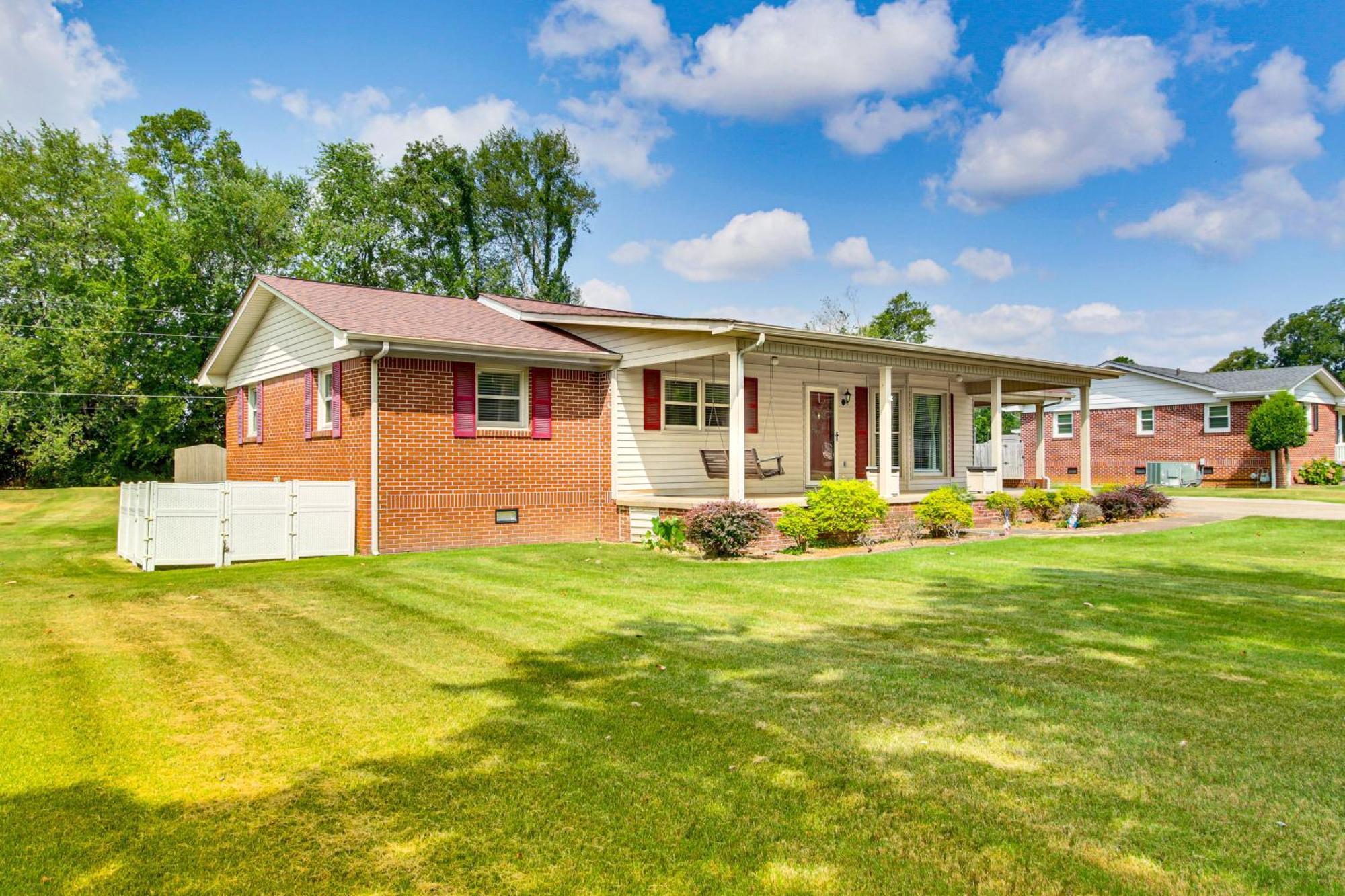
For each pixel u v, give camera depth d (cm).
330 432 1281
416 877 287
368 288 1552
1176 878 282
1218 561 1055
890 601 780
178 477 1639
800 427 1644
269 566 1042
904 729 428
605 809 338
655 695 489
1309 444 2942
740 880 283
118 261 3186
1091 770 374
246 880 286
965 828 320
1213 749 399
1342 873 285
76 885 283
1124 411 3031
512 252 4006
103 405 2952
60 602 805
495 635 648
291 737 425
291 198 3494
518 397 1315
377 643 627
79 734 431
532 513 1302
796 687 502
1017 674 528
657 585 880
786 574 947
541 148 3869
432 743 414
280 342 1513
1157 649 594
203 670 553
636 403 1409
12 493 2473
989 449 3033
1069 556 1102
